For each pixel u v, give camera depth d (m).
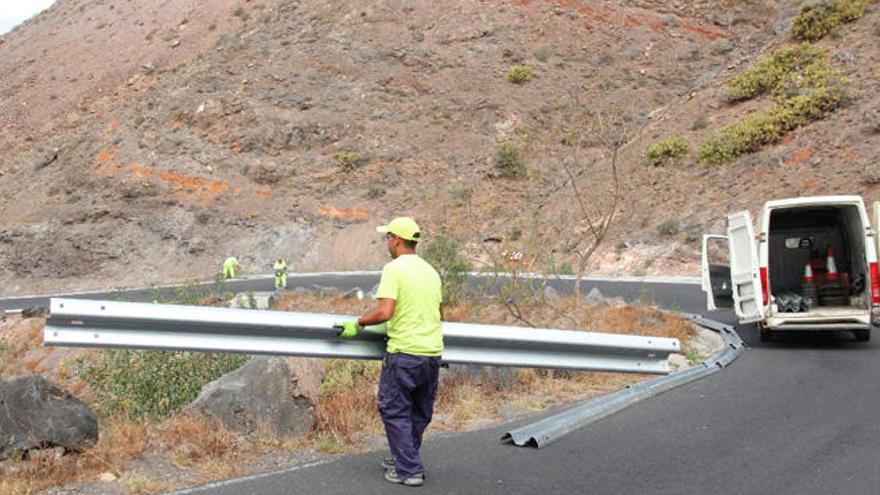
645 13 62.75
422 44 61.16
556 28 61.72
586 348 8.15
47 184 56.34
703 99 47.50
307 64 59.75
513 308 16.33
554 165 46.34
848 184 34.38
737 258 14.16
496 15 63.25
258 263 47.59
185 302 21.30
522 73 57.28
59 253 49.97
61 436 6.42
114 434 7.10
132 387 9.91
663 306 21.45
